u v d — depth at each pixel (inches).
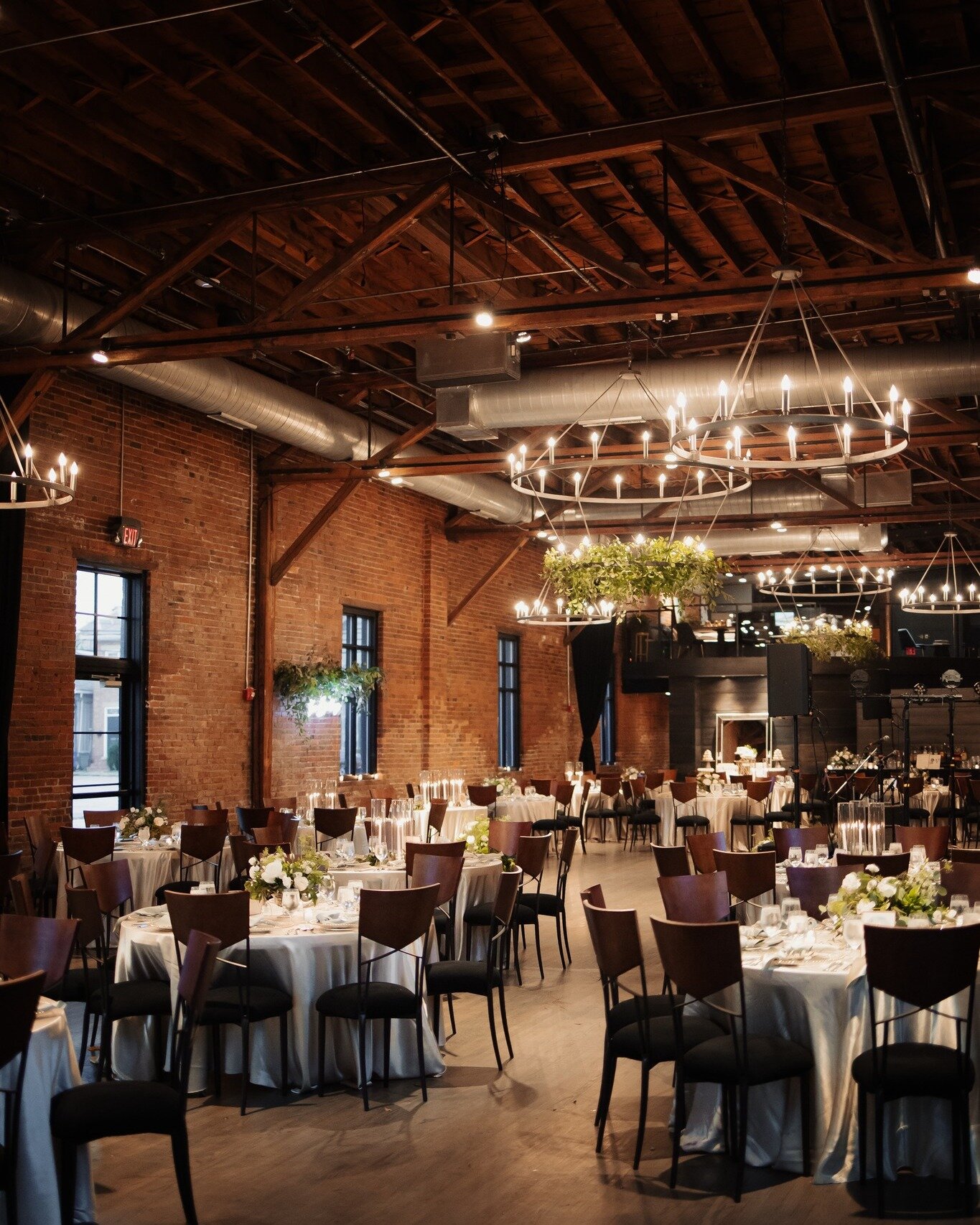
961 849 313.7
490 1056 255.9
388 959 237.9
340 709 583.5
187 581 486.6
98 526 439.8
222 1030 235.8
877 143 305.6
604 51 274.5
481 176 308.8
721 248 380.5
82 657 437.1
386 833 340.8
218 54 265.1
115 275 410.6
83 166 331.9
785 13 258.5
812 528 699.4
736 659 853.2
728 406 400.8
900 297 423.5
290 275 426.0
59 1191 165.3
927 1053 181.0
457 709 697.6
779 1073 183.3
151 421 468.4
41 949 189.8
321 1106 223.3
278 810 442.6
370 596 617.3
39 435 412.8
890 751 821.9
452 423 428.8
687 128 287.6
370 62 266.7
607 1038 207.0
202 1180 187.5
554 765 826.8
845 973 188.4
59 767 419.8
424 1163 194.2
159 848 393.7
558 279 409.1
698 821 639.8
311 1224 170.7
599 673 865.5
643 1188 183.0
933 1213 172.9
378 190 317.1
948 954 171.6
